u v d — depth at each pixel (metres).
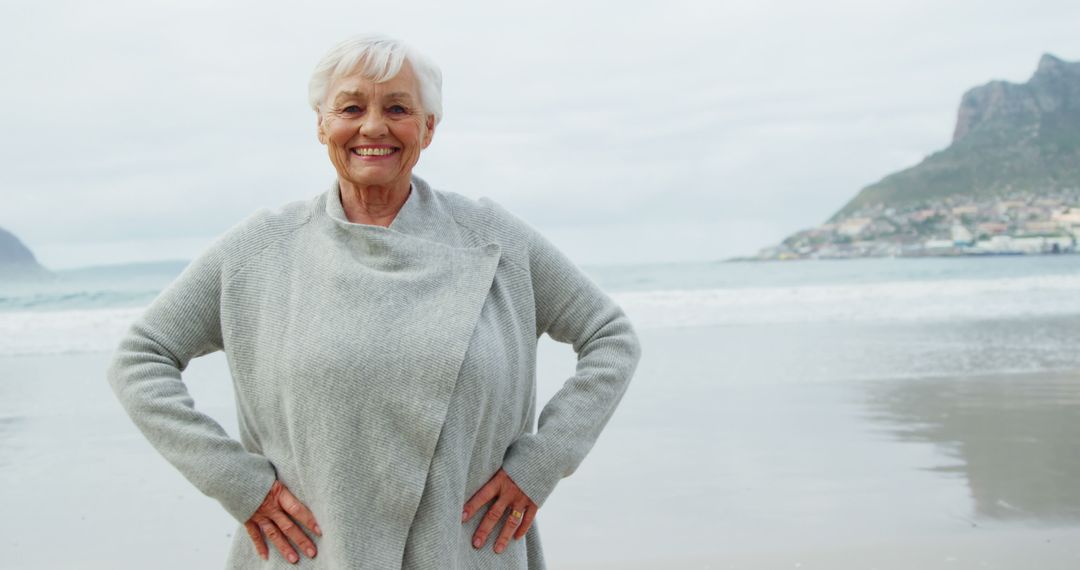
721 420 7.22
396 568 1.85
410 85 1.97
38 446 6.64
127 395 1.94
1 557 4.20
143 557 4.22
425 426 1.85
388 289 1.91
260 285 1.98
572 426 2.05
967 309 17.95
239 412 2.10
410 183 2.12
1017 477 5.43
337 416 1.84
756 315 17.50
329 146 1.99
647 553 4.12
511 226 2.14
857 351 11.77
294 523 1.92
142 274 41.00
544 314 2.19
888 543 4.22
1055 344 12.28
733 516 4.69
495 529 2.04
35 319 16.31
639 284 37.81
